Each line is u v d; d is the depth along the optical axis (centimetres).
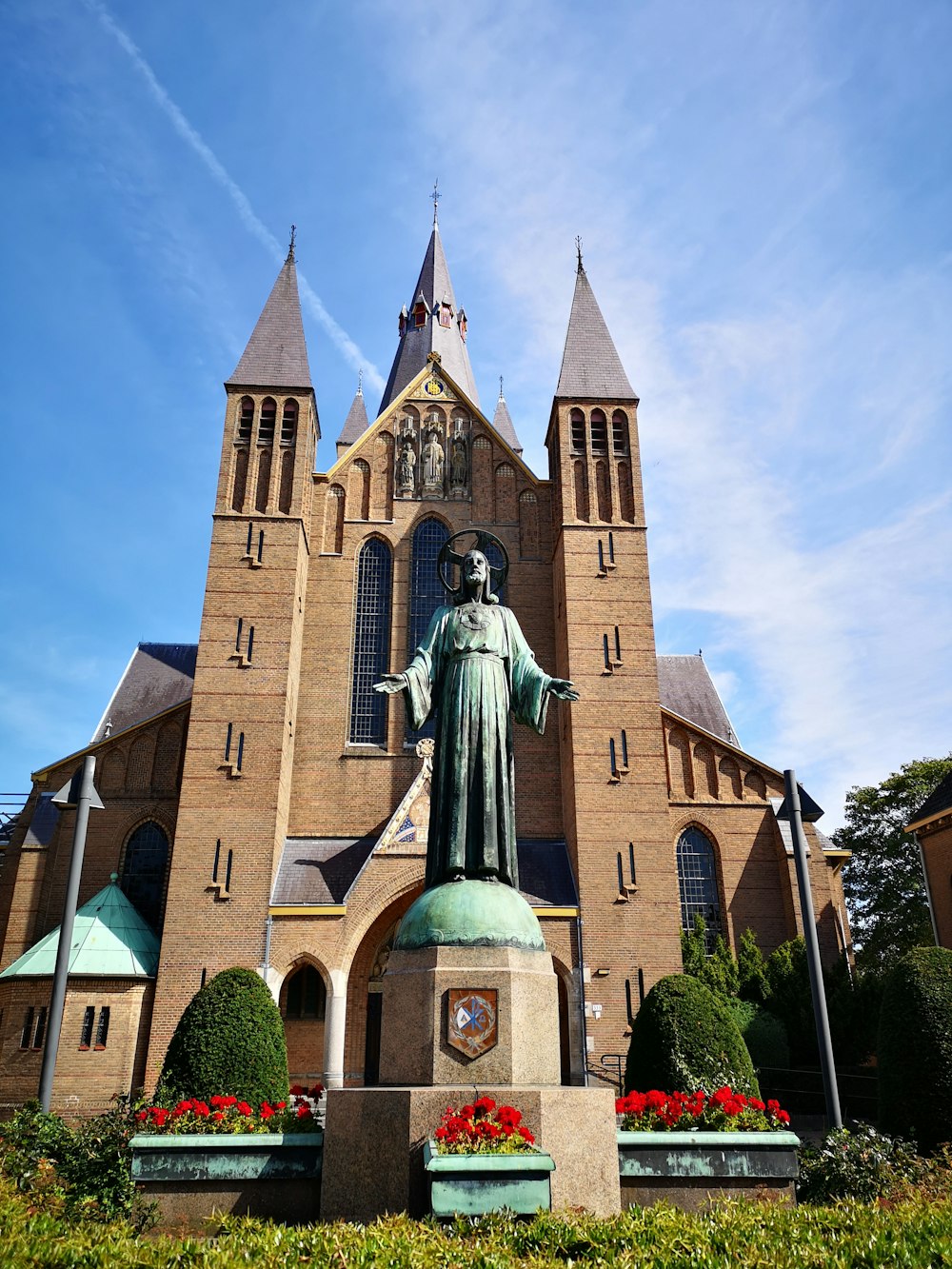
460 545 4438
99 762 4112
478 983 1115
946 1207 938
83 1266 729
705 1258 708
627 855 3691
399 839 3609
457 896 1194
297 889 3584
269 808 3625
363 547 4428
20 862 3941
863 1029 3544
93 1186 1196
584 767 3809
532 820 3978
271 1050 2616
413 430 4625
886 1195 1288
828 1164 1360
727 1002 3606
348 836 3878
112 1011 3344
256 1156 1219
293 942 3441
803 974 3712
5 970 3694
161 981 3362
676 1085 2244
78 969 3353
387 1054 1139
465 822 1274
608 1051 3412
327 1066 3312
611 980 3509
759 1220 853
